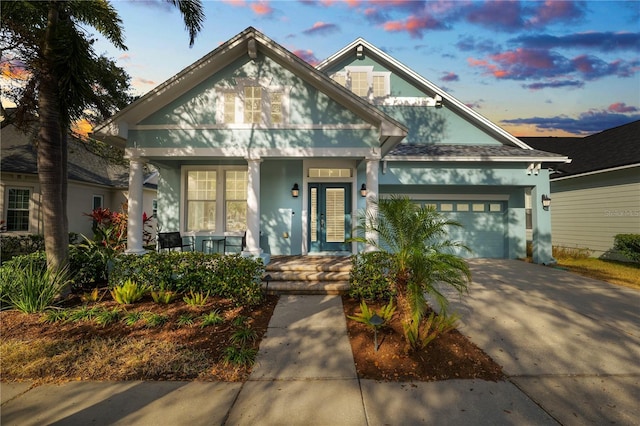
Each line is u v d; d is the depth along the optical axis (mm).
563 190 13734
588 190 12508
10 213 12164
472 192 11508
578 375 3545
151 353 3920
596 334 4691
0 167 11680
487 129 12047
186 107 7305
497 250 11609
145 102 6941
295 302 6062
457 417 2807
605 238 11773
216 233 9070
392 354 3910
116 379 3408
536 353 4070
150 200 18219
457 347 4145
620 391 3234
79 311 5164
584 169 12188
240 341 4297
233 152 7227
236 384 3338
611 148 12719
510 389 3258
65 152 6488
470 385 3322
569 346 4281
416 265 4047
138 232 7211
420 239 4363
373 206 7145
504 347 4238
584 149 14352
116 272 6379
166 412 2863
